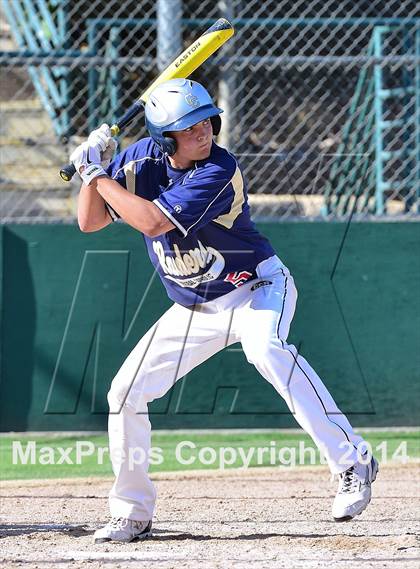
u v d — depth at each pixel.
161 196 12.44
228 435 22.28
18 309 21.94
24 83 33.09
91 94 28.97
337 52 33.56
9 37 36.00
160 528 14.23
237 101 28.75
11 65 23.34
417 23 29.14
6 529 14.18
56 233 21.92
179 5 23.00
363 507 13.19
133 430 13.10
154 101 12.41
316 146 32.62
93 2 33.06
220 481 18.56
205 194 12.38
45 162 30.47
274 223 22.25
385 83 31.41
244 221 13.08
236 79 27.84
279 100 33.22
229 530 14.05
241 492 17.50
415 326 22.42
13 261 21.91
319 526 14.33
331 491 17.55
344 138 28.36
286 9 33.16
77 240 21.95
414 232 22.34
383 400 22.45
